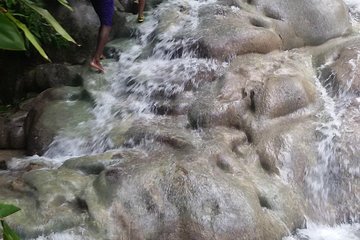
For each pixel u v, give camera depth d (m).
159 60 6.73
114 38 7.70
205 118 5.49
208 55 6.36
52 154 5.86
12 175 5.21
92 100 6.34
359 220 5.26
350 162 5.51
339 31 7.30
